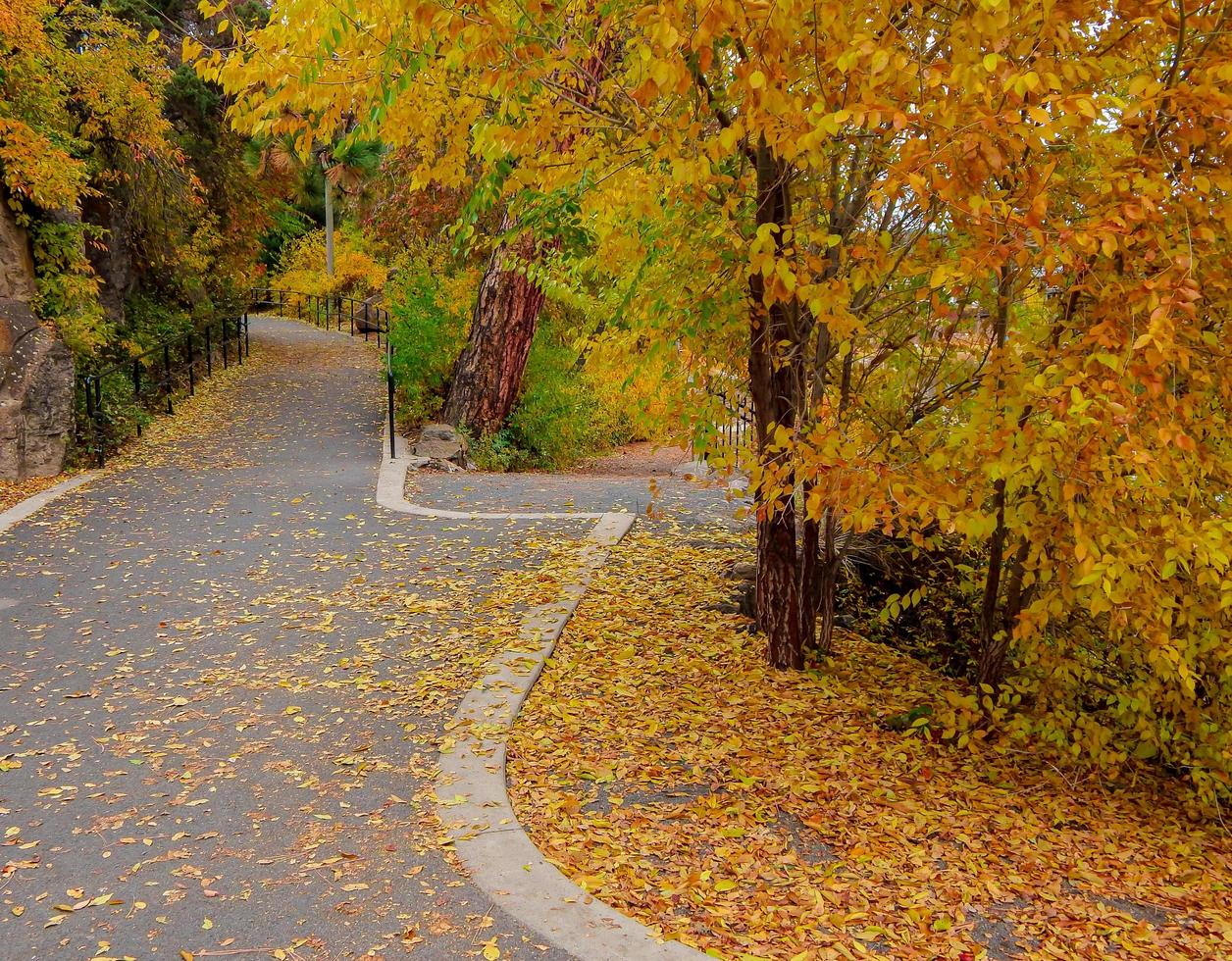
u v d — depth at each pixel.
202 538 8.85
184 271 19.03
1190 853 4.57
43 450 11.43
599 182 4.67
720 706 5.50
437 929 3.31
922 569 7.04
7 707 5.34
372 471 12.15
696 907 3.56
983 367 4.30
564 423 15.74
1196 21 3.40
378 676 5.79
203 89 18.39
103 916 3.40
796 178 4.99
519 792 4.43
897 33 3.39
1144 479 3.46
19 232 12.40
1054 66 3.28
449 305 15.83
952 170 3.09
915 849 4.16
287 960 3.14
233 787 4.42
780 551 5.96
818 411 4.53
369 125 4.53
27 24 11.68
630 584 7.54
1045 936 3.59
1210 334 3.81
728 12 2.98
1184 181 3.57
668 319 5.07
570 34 4.14
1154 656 3.90
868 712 5.60
